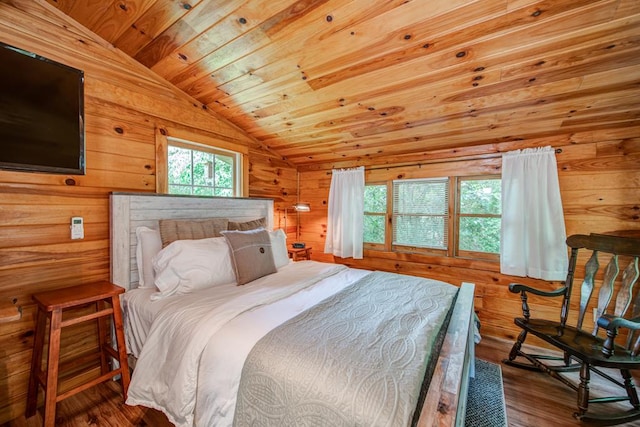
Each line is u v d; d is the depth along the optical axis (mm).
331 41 1647
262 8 1456
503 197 2490
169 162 2381
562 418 1583
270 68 1957
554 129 2244
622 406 1692
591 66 1575
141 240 1966
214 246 2023
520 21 1366
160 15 1574
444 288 1873
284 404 929
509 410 1647
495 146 2584
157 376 1367
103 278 1905
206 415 1113
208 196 2510
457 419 911
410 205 3129
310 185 3840
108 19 1658
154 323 1480
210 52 1849
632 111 1922
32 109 1447
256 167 3207
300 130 2881
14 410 1552
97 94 1844
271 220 3178
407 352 1035
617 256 2010
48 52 1611
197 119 2498
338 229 3428
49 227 1662
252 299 1605
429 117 2307
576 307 2291
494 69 1695
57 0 1559
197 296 1675
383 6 1381
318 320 1318
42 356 1644
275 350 1073
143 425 1491
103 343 1873
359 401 826
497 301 2605
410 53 1664
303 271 2344
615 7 1238
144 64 2066
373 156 3283
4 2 1464
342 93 2156
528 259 2373
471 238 2791
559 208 2262
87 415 1560
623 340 2168
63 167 1569
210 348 1194
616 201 2135
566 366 1984
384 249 3299
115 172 1953
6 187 1506
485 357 2246
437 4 1341
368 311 1446
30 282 1595
